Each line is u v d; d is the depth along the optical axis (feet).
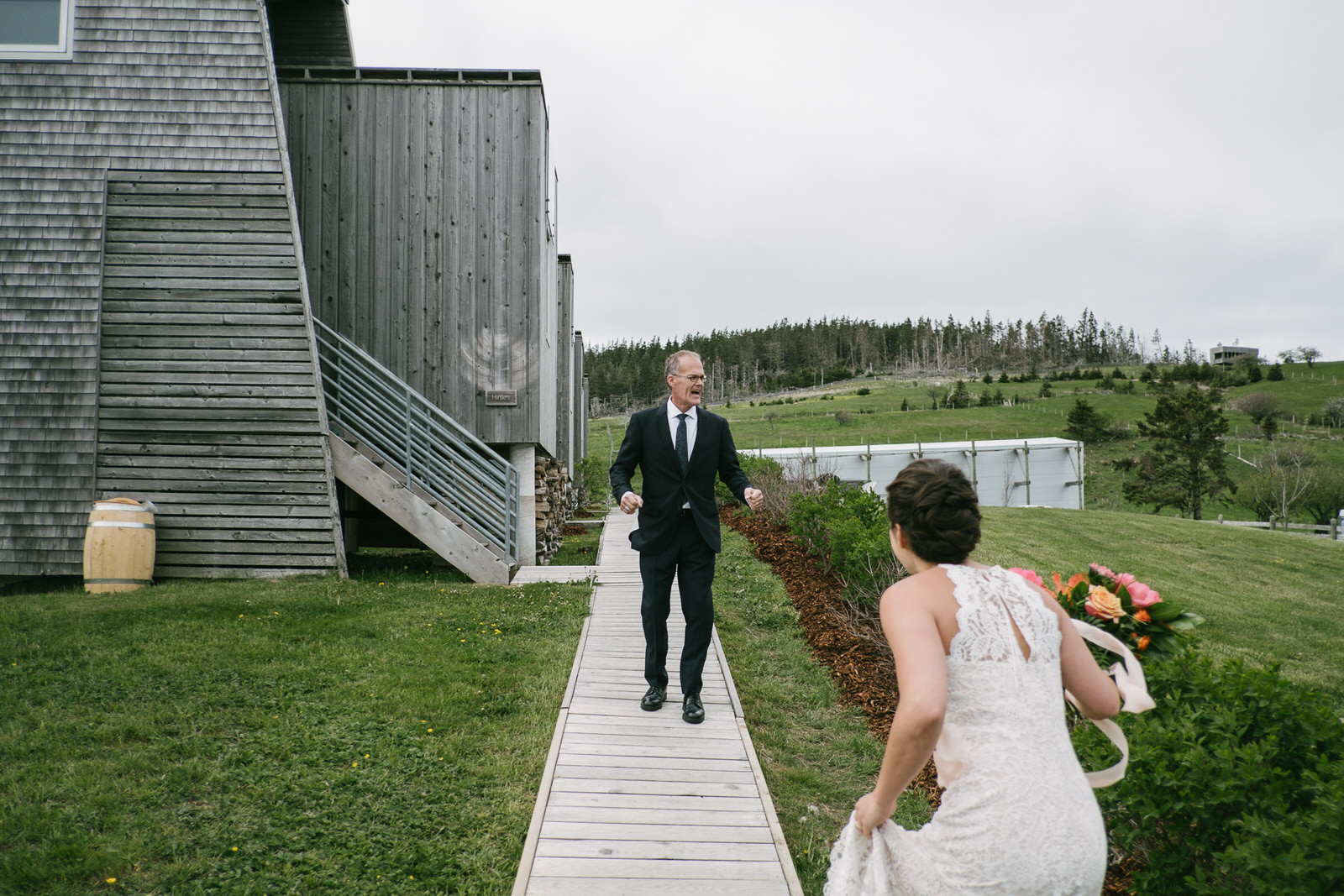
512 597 22.06
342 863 9.73
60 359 24.59
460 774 11.93
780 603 23.18
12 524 24.23
